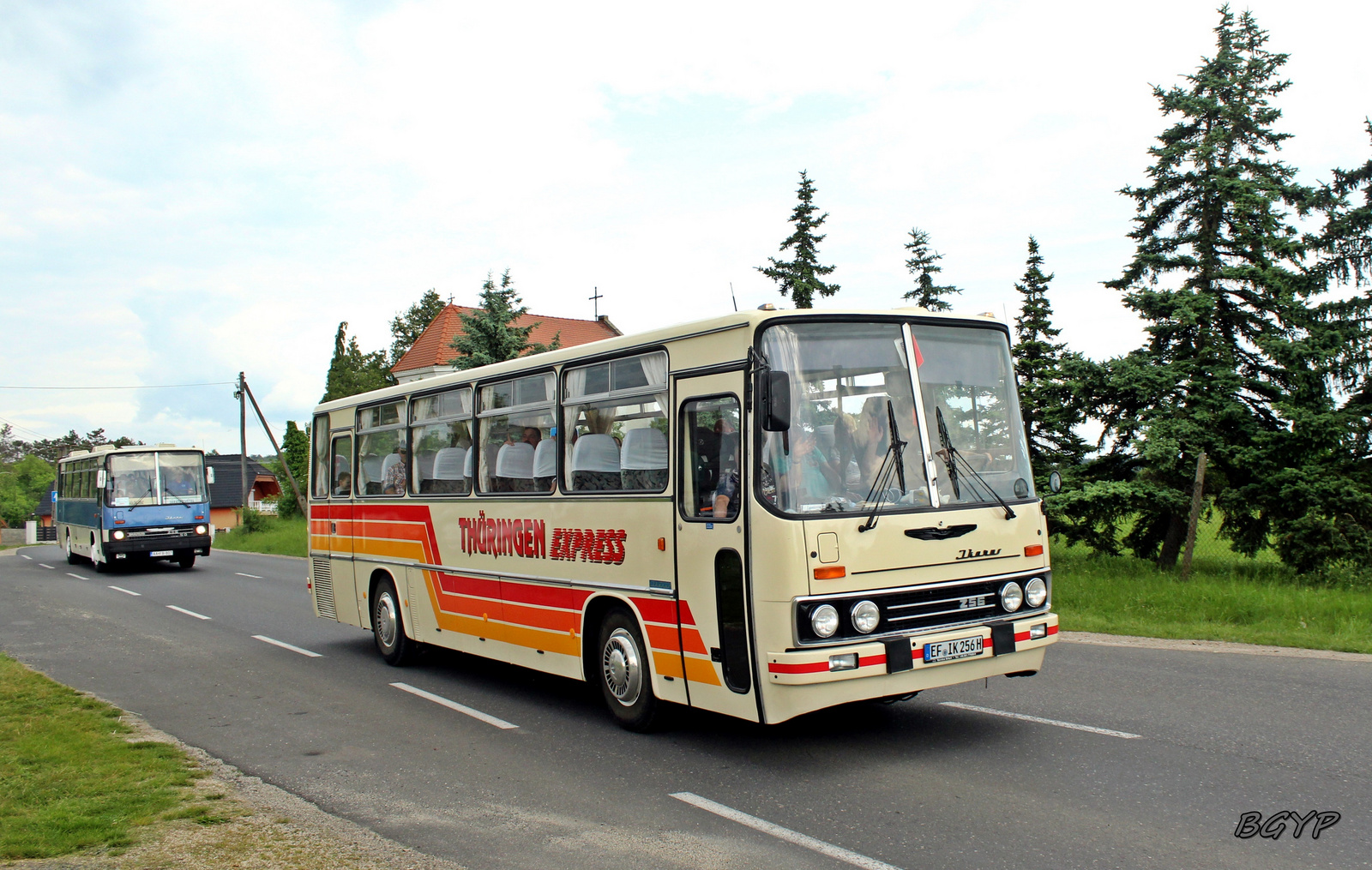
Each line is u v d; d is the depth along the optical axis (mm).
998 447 7270
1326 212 17156
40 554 42656
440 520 10602
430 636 10867
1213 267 17000
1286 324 16656
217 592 21359
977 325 7414
